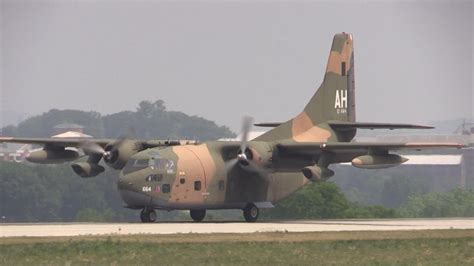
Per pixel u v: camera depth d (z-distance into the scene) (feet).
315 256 474.49
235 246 499.51
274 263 451.12
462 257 477.77
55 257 459.73
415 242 527.81
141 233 555.69
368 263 454.81
